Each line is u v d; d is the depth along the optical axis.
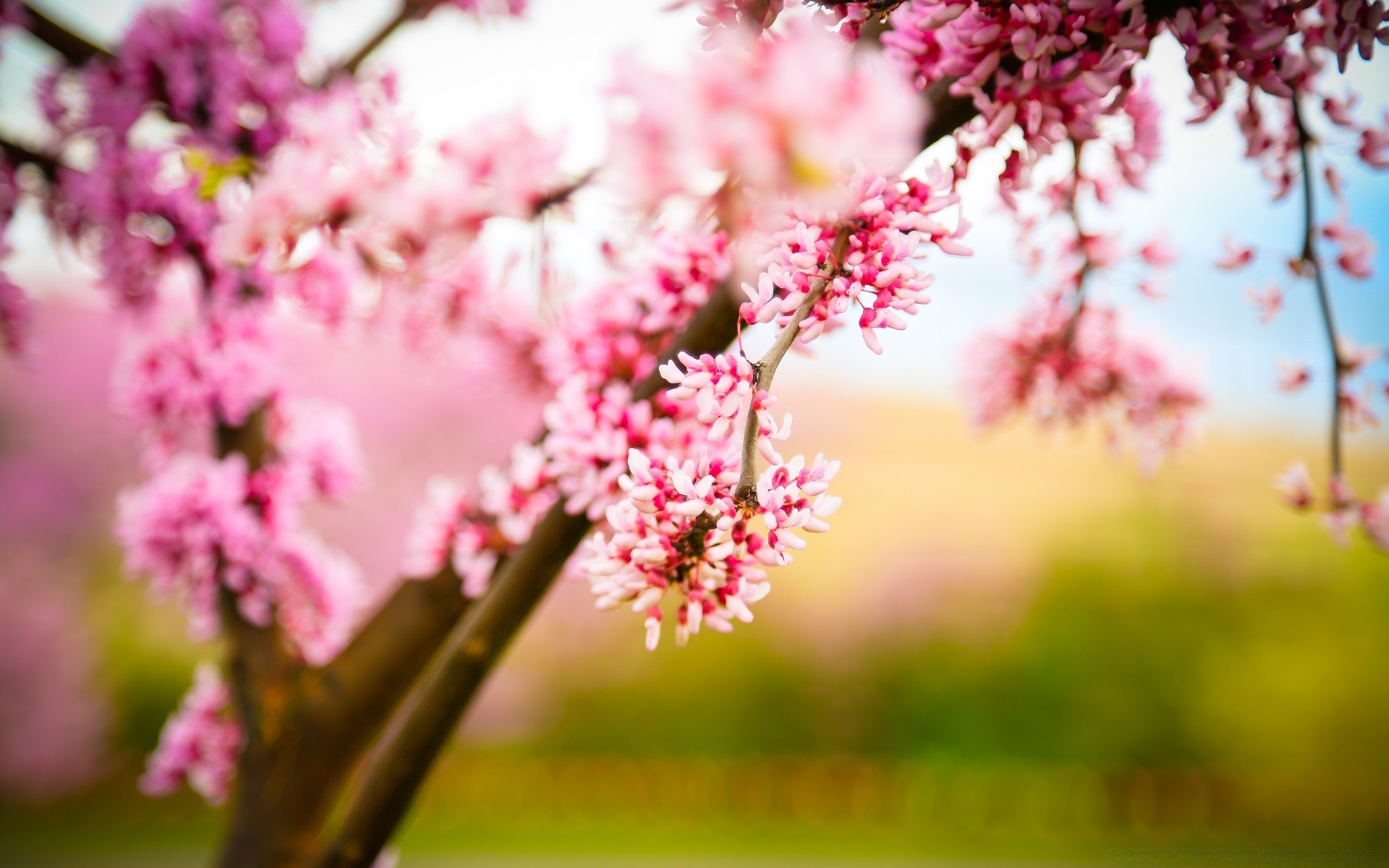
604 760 9.66
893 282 0.74
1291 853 9.20
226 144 1.63
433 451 8.10
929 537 10.32
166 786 1.84
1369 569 10.16
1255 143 1.06
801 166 0.68
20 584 8.16
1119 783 9.71
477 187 1.05
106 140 1.66
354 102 1.16
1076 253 1.64
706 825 9.24
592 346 1.20
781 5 0.85
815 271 0.75
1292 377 1.48
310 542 1.90
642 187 0.70
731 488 0.75
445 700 1.13
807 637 10.06
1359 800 9.57
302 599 1.79
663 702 9.84
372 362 7.89
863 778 9.72
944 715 9.88
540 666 9.55
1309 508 1.43
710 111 0.66
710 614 0.74
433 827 9.00
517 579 1.07
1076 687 9.92
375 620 1.52
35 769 8.05
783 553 0.72
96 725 8.33
